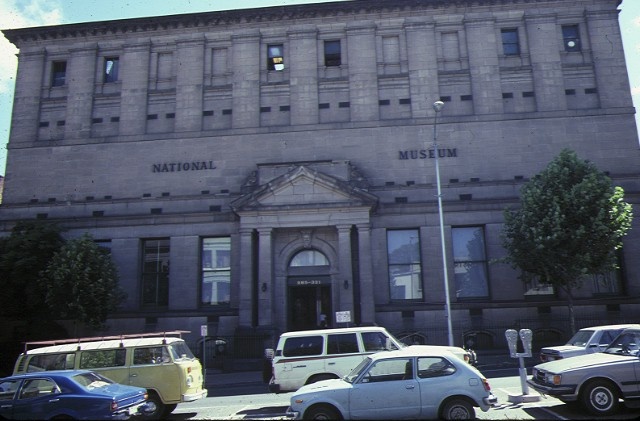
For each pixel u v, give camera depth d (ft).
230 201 97.60
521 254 80.53
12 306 86.43
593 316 89.04
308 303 92.99
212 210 97.71
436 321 90.02
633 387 36.70
